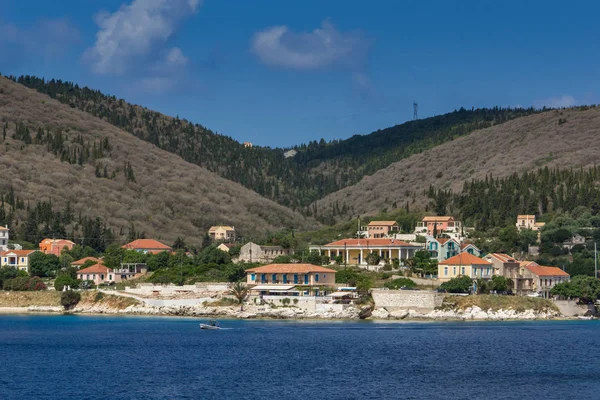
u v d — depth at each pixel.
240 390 148.00
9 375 163.88
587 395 145.62
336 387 151.00
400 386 152.38
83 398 141.50
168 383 154.75
